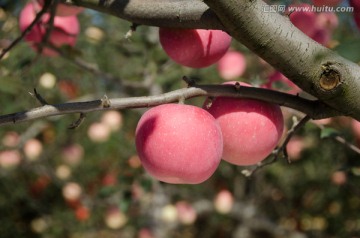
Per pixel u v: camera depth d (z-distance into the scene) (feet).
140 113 7.86
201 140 2.71
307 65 2.56
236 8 2.48
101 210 9.53
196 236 11.87
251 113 2.85
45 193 9.57
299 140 7.18
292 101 2.81
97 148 8.88
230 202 8.61
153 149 2.72
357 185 6.55
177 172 2.72
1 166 8.09
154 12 2.88
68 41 4.41
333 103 2.61
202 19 2.75
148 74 6.29
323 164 8.08
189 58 3.16
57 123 8.24
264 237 11.48
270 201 10.46
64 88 7.54
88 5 3.04
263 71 4.73
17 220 9.52
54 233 9.55
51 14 3.61
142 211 8.12
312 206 9.92
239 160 2.93
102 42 6.93
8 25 5.66
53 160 9.18
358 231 9.12
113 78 5.79
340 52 2.77
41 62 6.22
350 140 4.68
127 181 6.82
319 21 3.58
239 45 5.43
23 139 8.15
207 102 2.88
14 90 5.29
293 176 9.30
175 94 2.79
